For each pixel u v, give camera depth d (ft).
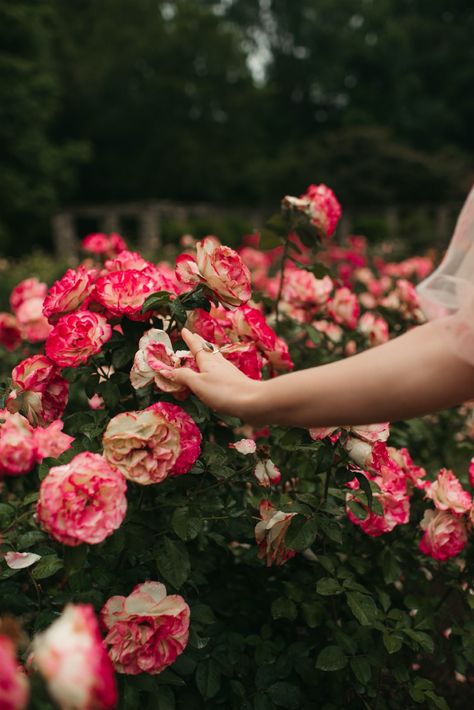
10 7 73.51
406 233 57.26
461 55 107.86
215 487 5.01
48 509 3.83
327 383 3.58
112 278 4.85
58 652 2.65
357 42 112.98
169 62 104.88
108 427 4.14
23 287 7.80
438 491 5.47
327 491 5.22
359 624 5.43
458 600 6.19
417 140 108.37
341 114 117.29
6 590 4.87
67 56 94.84
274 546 5.00
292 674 5.47
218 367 4.12
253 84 111.75
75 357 4.62
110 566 4.98
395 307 8.84
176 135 101.76
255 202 107.14
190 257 5.06
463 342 3.34
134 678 4.45
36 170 76.69
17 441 5.12
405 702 6.00
